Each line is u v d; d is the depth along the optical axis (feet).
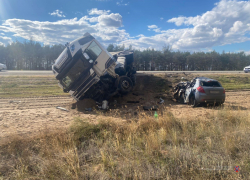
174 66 221.25
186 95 32.24
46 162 12.29
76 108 28.86
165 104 32.27
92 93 30.45
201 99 28.27
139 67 211.82
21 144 14.26
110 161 12.62
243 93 42.98
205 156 13.32
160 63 210.18
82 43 27.45
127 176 11.35
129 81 33.14
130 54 43.96
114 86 31.89
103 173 11.54
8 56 201.67
